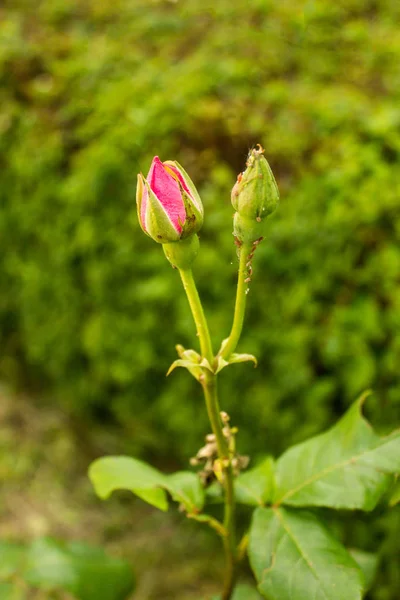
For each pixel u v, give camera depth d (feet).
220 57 2.80
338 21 2.96
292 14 2.96
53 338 2.95
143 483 1.33
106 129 2.65
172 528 2.60
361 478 1.27
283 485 1.31
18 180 2.96
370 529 2.00
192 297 1.17
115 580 1.65
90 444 2.98
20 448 2.98
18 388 3.35
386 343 2.01
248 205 1.12
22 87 3.06
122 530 2.62
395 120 2.18
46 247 2.91
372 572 1.51
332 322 2.05
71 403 3.03
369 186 2.06
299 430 2.14
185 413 2.44
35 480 2.85
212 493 1.35
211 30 3.14
